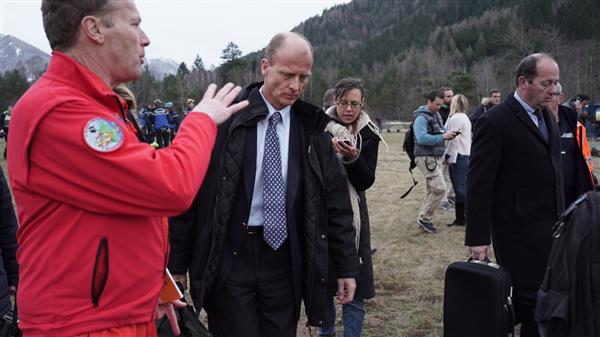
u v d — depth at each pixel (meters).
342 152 3.05
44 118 1.36
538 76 2.96
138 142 1.48
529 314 3.09
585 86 49.09
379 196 10.31
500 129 3.04
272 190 2.31
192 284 2.31
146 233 1.53
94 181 1.39
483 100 7.78
